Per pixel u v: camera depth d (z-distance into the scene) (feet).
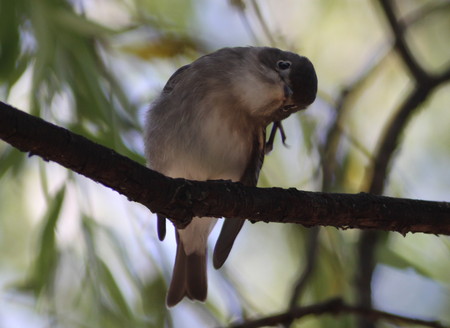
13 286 25.81
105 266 23.50
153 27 28.60
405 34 31.94
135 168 17.38
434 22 34.81
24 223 27.66
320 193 19.94
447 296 30.60
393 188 30.42
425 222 20.18
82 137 16.58
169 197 18.19
